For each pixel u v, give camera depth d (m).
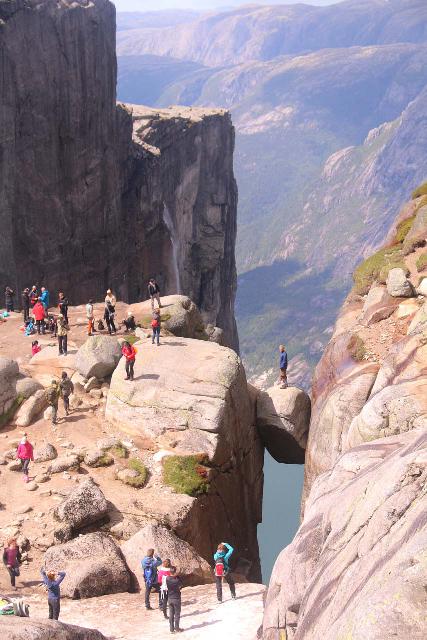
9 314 45.62
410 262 37.81
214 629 18.16
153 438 29.98
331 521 15.54
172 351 34.22
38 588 21.58
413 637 8.92
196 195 133.50
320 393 32.19
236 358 33.75
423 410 23.67
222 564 20.58
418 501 12.13
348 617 10.34
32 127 73.56
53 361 35.56
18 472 27.67
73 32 77.12
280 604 15.09
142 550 23.02
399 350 28.73
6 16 68.94
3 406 31.34
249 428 34.59
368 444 19.38
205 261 138.12
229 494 31.06
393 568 10.31
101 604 20.53
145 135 110.88
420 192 48.59
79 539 23.05
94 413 32.00
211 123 136.12
